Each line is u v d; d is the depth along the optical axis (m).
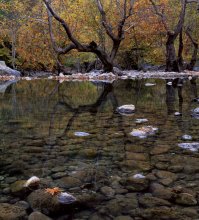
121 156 3.39
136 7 29.03
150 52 37.22
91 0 30.17
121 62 38.31
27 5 34.06
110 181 2.70
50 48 31.36
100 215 2.10
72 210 2.18
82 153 3.50
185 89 11.41
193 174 2.86
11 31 34.97
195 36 34.66
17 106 7.21
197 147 3.73
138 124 5.07
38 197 2.32
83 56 39.22
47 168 3.02
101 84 14.08
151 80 16.78
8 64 37.50
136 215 2.10
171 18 31.59
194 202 2.29
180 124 5.07
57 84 14.26
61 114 6.11
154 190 2.51
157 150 3.61
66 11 30.83
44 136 4.28
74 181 2.70
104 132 4.50
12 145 3.82
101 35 30.39
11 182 2.68
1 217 2.07
